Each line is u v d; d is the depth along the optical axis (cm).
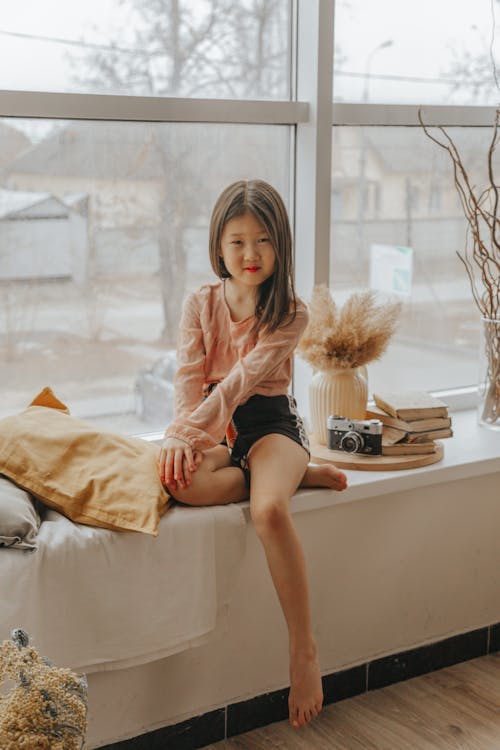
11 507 179
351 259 265
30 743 119
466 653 248
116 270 233
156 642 192
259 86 244
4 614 174
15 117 213
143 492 192
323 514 219
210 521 196
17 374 226
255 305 216
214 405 206
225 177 242
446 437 238
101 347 235
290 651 198
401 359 281
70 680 127
